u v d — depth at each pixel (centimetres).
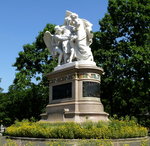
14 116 3131
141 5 2473
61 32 1817
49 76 1747
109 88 2681
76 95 1518
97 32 2650
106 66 2484
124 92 2530
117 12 2545
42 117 1709
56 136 1197
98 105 1515
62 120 1491
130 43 2434
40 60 3078
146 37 2448
